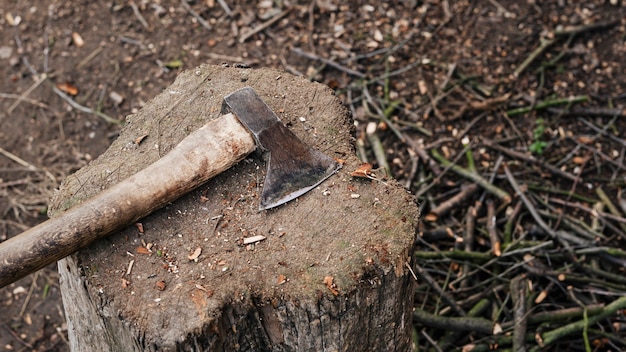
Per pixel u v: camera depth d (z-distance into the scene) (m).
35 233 1.46
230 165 1.57
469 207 2.08
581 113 2.24
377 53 2.34
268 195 1.55
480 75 2.30
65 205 1.55
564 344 1.93
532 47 2.34
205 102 1.68
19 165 2.21
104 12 2.42
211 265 1.50
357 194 1.56
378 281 1.49
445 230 2.04
